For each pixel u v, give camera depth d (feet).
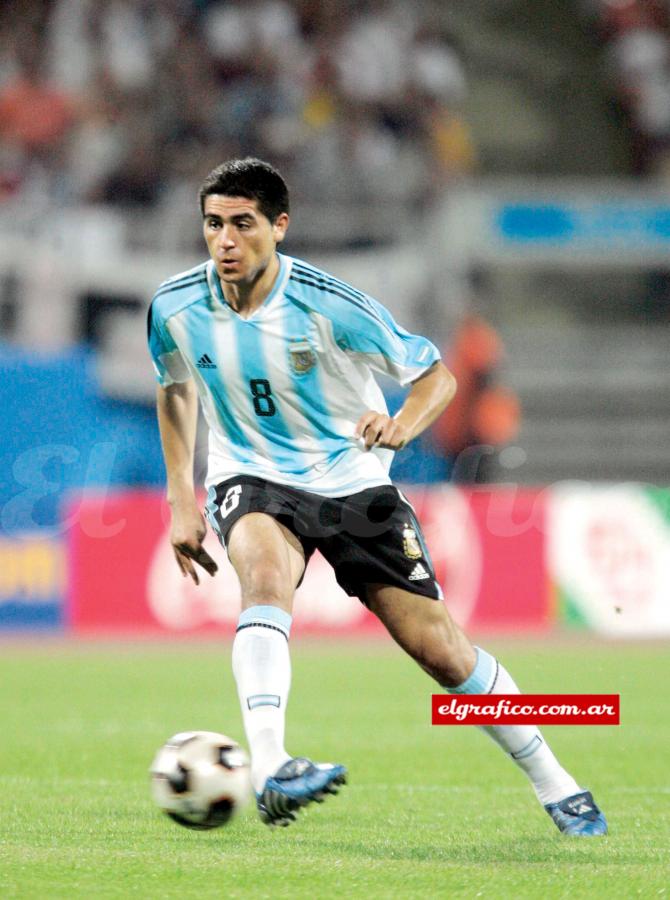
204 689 122.11
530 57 279.90
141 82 239.71
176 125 234.79
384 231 214.90
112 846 51.11
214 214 49.70
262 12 247.09
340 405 52.90
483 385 204.13
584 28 285.23
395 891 42.45
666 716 105.19
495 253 220.64
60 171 228.02
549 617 178.91
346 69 248.52
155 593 177.06
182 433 55.83
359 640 173.78
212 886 43.11
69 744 87.35
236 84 242.37
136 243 203.92
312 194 228.63
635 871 46.09
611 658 146.82
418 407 51.03
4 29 242.37
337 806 63.21
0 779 72.02
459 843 52.42
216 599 175.94
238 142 234.99
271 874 45.16
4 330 198.39
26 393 179.11
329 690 122.11
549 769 54.49
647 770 77.30
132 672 136.67
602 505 180.45
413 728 96.68
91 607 177.99
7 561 176.65
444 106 258.98
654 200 224.53
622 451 239.91
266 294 51.31
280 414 52.65
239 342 51.70
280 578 49.60
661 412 243.81
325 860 48.06
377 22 256.11
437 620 51.34
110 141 230.68
